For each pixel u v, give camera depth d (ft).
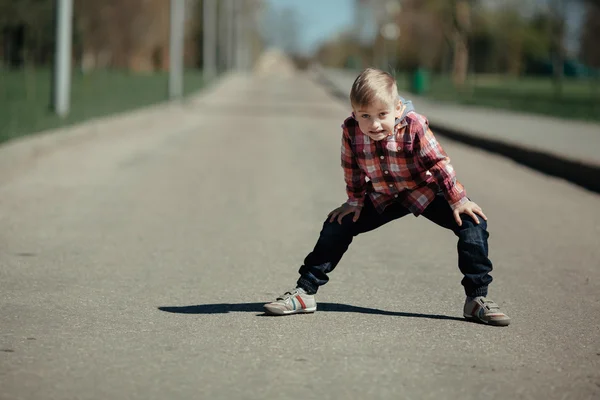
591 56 193.98
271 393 15.17
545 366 16.98
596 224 36.06
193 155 61.77
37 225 33.12
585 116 113.29
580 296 23.39
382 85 18.17
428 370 16.56
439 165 19.10
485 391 15.44
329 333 19.10
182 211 37.14
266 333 19.02
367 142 19.07
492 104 147.13
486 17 303.68
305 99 172.14
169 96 139.03
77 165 53.26
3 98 99.35
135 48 290.76
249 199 41.09
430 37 335.26
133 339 18.43
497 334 19.29
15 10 158.81
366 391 15.33
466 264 20.07
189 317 20.39
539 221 36.63
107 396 14.96
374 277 25.21
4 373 16.10
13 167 49.01
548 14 198.29
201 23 420.77
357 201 20.25
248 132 86.58
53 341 18.20
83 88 146.20
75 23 222.69
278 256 28.17
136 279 24.53
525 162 61.77
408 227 34.12
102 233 31.71
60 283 23.85
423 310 21.39
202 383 15.66
